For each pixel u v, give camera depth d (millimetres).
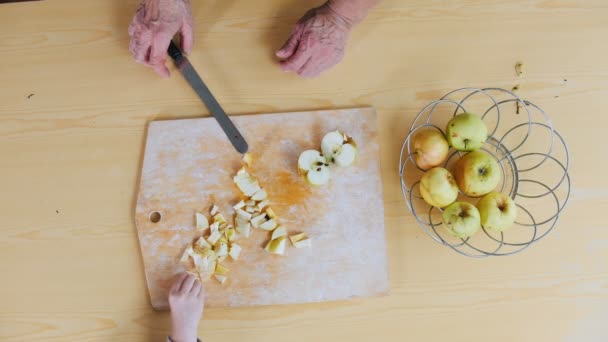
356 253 1059
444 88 1090
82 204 1082
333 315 1055
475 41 1097
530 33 1096
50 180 1088
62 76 1104
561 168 1069
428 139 988
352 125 1082
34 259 1073
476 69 1092
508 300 1050
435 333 1048
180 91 1100
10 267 1073
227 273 1058
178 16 1017
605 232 1057
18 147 1095
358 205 1064
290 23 1107
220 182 1074
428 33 1101
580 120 1079
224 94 1098
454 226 966
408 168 1078
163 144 1082
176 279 1058
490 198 978
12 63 1106
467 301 1052
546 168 1070
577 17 1096
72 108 1100
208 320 1058
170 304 1036
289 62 1060
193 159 1079
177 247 1064
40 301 1066
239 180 1062
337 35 1043
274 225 1058
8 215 1082
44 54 1107
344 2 1016
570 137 1077
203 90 1084
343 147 1044
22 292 1068
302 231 1063
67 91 1103
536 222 1064
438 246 1061
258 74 1102
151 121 1092
